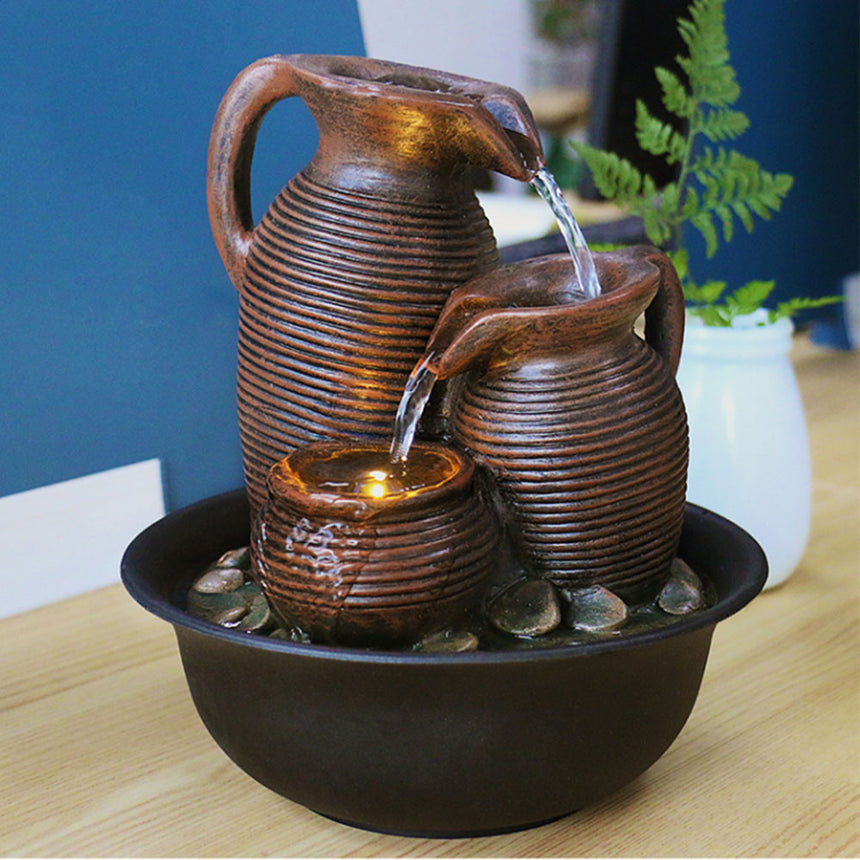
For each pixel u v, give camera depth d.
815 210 1.20
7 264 0.66
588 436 0.48
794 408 0.67
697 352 0.66
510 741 0.45
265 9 0.74
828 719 0.58
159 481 0.74
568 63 0.92
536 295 0.51
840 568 0.72
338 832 0.51
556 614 0.48
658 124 0.68
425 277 0.49
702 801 0.52
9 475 0.68
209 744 0.57
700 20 0.67
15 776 0.54
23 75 0.65
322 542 0.46
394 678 0.44
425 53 0.82
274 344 0.50
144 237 0.71
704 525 0.55
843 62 1.19
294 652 0.44
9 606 0.69
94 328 0.70
